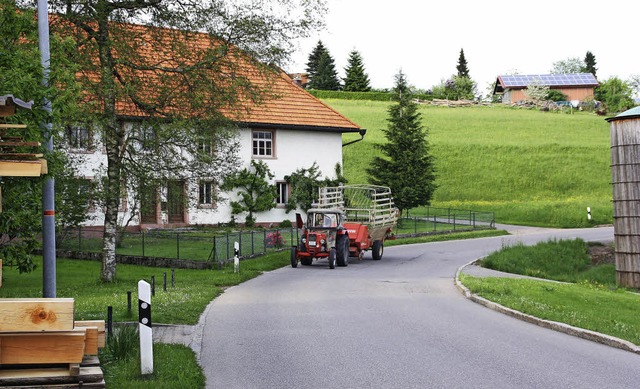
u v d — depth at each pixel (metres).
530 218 54.09
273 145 43.03
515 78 119.06
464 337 12.81
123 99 22.09
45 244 11.67
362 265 28.38
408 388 9.09
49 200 11.69
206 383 9.35
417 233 41.78
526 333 13.34
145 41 22.28
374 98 102.81
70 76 13.39
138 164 22.91
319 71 128.75
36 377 6.89
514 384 9.30
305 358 10.93
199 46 22.73
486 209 57.38
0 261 6.76
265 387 9.16
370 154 70.81
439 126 86.88
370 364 10.51
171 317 14.45
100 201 29.47
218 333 13.12
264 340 12.44
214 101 22.53
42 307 6.70
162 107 22.50
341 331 13.37
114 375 9.20
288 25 22.53
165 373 9.30
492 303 16.78
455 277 23.67
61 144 23.30
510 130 85.75
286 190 43.50
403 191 45.66
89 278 23.48
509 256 30.25
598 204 56.25
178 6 21.92
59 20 20.47
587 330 13.21
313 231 27.42
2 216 12.10
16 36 13.63
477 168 71.44
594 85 115.38
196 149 23.72
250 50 22.27
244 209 41.41
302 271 25.84
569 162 72.81
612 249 32.91
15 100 6.95
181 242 29.58
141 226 38.31
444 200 64.06
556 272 29.34
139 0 21.59
